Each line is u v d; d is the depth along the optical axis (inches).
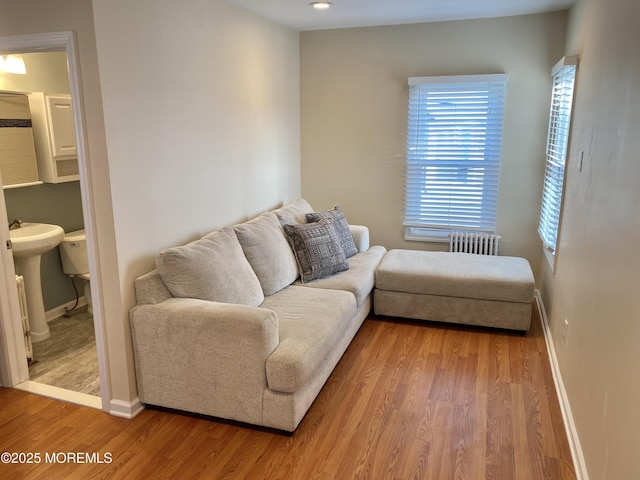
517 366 127.5
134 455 93.7
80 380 122.9
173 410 108.9
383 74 180.1
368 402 111.1
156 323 101.8
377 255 169.9
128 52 99.4
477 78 167.0
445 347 138.9
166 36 111.0
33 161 147.5
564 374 111.1
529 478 87.1
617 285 72.6
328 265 145.9
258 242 132.9
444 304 150.6
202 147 128.3
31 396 115.0
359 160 190.1
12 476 88.2
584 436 86.4
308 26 175.3
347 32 180.4
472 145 175.2
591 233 93.3
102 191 97.6
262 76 159.3
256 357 95.8
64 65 155.1
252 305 119.5
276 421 97.6
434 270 152.2
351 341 141.4
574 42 136.7
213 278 111.2
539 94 165.3
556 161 143.3
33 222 152.9
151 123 108.0
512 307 144.6
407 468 89.7
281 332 106.0
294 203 172.1
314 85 188.9
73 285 168.7
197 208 128.0
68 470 89.7
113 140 96.9
